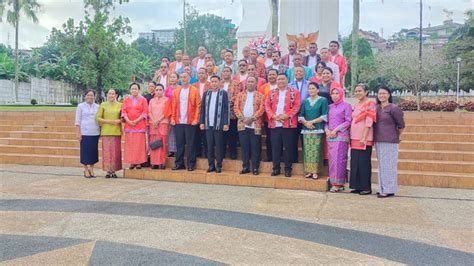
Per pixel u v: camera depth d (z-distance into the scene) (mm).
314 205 5812
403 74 32125
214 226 4801
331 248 4102
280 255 3896
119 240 4297
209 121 7508
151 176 7816
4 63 31375
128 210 5496
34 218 5117
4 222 4949
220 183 7383
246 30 18484
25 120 12938
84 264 3641
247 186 7203
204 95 7621
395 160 6402
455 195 6543
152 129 8016
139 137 8016
